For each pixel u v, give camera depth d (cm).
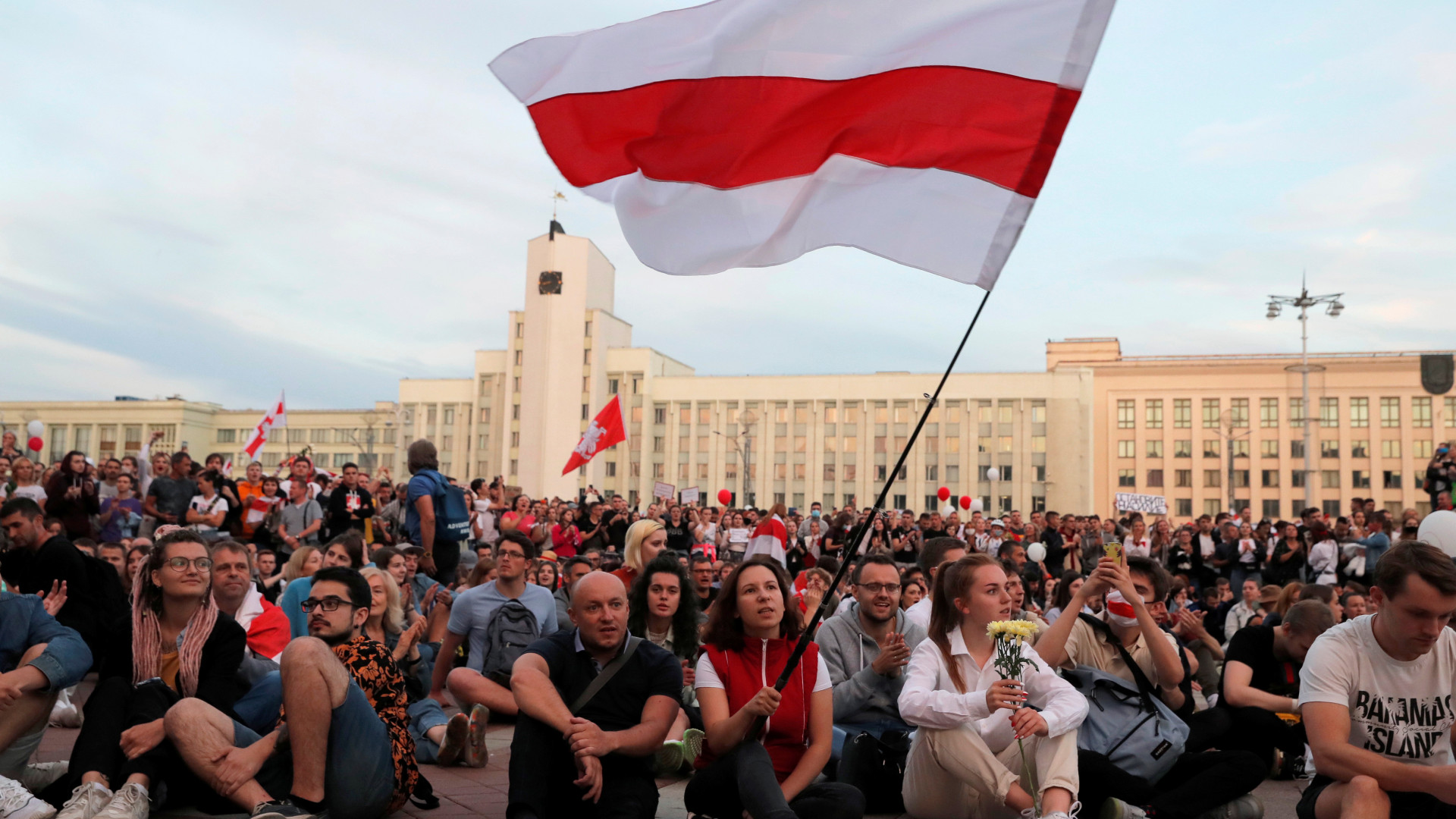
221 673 555
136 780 488
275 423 2484
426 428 7625
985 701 489
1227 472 7012
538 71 572
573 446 6850
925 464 6962
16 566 816
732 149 558
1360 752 432
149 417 8750
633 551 964
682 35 560
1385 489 6800
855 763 585
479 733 674
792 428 7150
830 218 546
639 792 497
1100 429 7225
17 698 496
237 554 684
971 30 530
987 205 522
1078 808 486
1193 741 650
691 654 690
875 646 671
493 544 1595
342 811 505
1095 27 513
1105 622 636
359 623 581
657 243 572
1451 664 442
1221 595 1525
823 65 548
